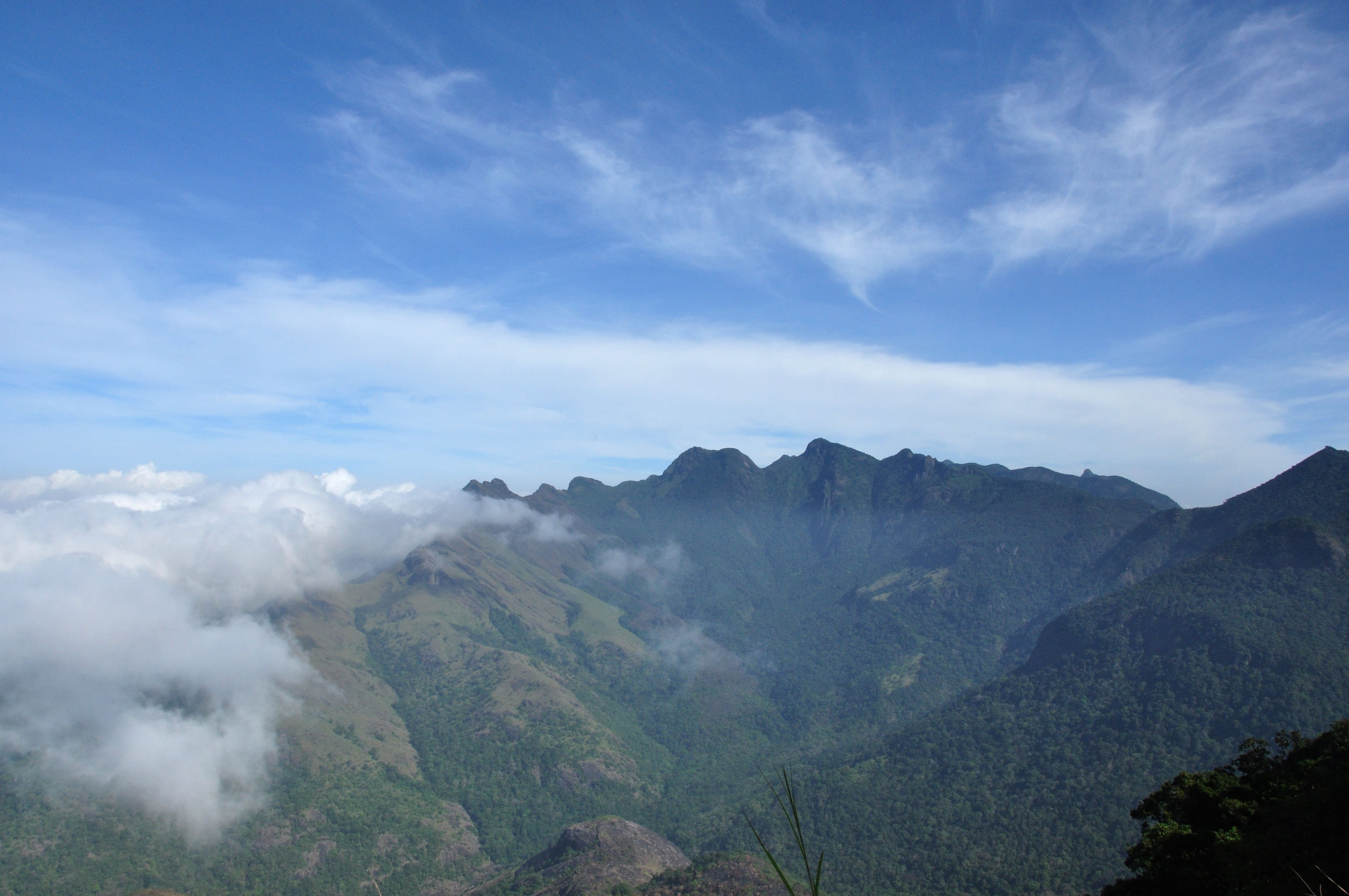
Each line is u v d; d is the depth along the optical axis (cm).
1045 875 14088
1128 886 5462
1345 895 3709
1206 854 5088
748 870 13900
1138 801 15212
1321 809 4566
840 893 15838
